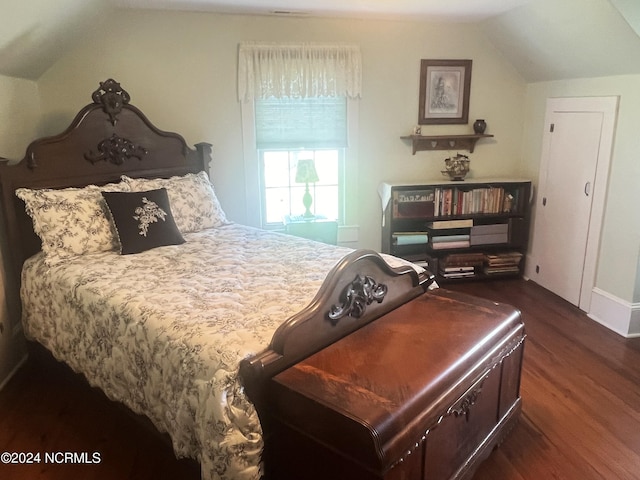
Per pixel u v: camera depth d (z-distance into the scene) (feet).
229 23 12.19
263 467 5.57
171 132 11.74
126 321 6.75
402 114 13.79
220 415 5.18
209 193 11.68
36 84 11.23
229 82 12.53
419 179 14.33
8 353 9.27
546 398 8.41
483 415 6.51
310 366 5.70
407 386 5.28
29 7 7.93
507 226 14.14
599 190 11.37
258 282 7.69
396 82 13.53
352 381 5.37
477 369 6.03
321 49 12.66
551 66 12.58
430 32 13.38
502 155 14.67
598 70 11.23
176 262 8.72
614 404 8.22
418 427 4.99
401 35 13.24
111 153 10.56
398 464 4.79
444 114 14.03
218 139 12.82
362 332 6.61
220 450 5.20
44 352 9.25
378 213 14.38
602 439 7.36
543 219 13.69
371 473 4.68
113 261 8.73
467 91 13.97
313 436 5.17
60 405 8.45
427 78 13.66
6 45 8.52
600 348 10.21
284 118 13.14
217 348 5.62
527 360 9.71
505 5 11.21
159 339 6.20
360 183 14.03
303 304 6.78
